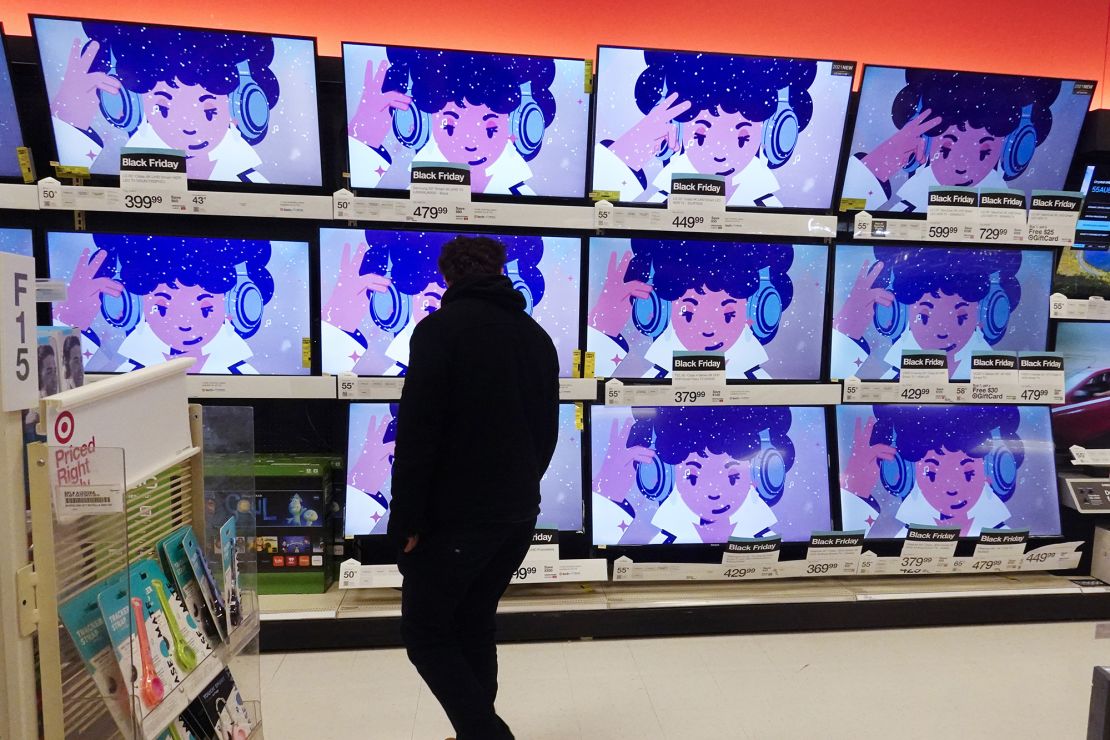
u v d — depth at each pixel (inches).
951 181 99.1
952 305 102.3
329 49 107.1
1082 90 95.7
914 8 115.7
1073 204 98.5
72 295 88.7
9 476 33.0
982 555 103.2
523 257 95.2
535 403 64.9
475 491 61.1
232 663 56.3
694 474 102.0
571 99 92.0
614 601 96.3
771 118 94.3
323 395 91.4
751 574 99.5
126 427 42.4
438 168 88.0
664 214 92.4
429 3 108.0
